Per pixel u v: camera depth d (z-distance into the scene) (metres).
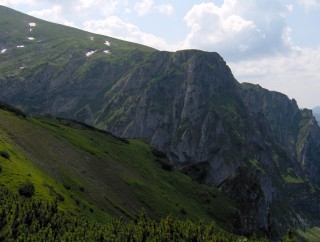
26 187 59.97
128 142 192.75
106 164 123.44
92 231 52.34
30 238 43.78
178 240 55.78
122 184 115.12
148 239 53.75
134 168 143.38
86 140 144.50
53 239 45.75
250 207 197.62
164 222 61.09
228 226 145.88
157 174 157.12
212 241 55.53
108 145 157.62
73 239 46.75
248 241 60.72
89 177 101.62
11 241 43.53
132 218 91.06
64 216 55.28
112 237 52.50
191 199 154.12
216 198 167.00
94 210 76.94
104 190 99.31
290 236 56.56
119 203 97.62
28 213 50.31
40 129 115.94
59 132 133.12
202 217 133.75
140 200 112.81
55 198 58.78
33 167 76.88
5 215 46.50
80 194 83.62
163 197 126.88
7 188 58.03
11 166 66.12
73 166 101.88
